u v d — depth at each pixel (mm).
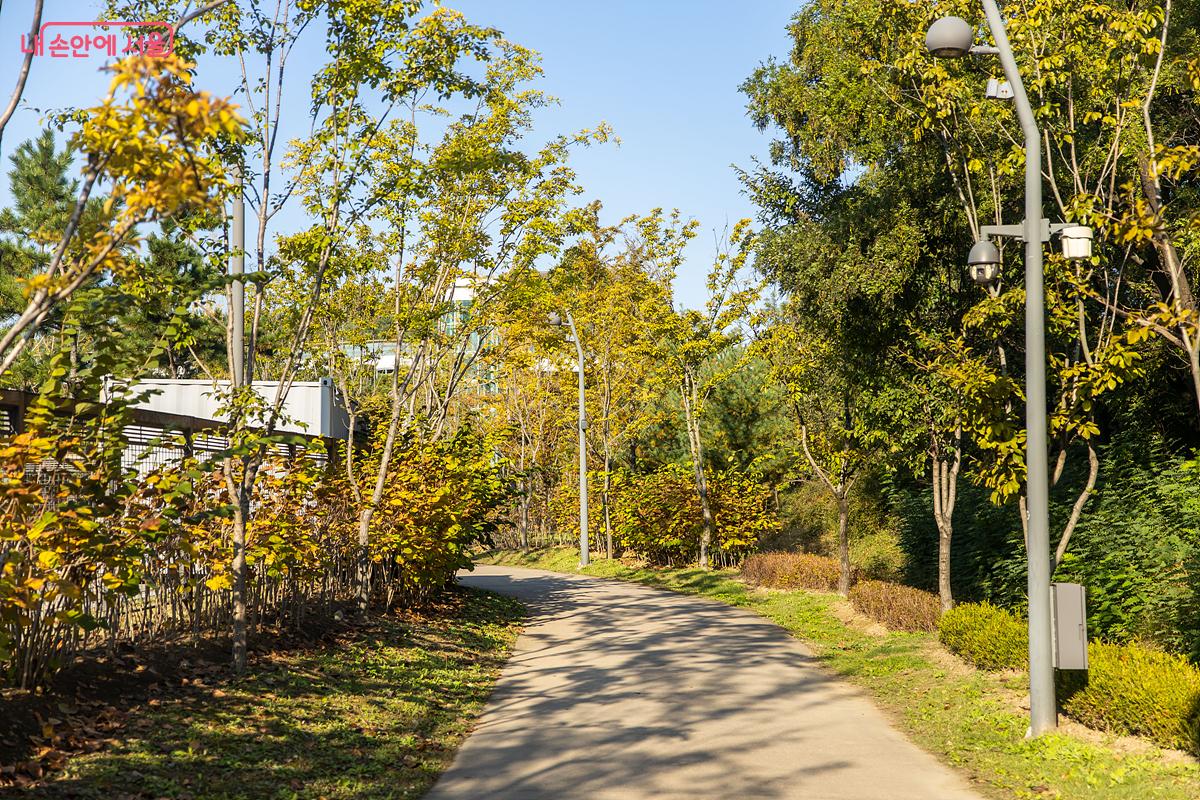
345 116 11477
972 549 18125
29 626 7113
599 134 16516
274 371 21297
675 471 30922
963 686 10250
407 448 17344
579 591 23922
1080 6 10617
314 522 13078
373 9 11133
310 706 8688
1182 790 6398
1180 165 8766
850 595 18016
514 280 16625
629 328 30078
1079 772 6973
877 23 12570
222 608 10664
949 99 11531
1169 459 14430
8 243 24016
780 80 21031
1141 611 11648
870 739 8352
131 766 6324
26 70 5742
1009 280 13133
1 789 5547
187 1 10375
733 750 7957
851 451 18969
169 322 8039
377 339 17906
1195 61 9734
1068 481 16031
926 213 14227
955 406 12961
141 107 5109
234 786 6309
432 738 8383
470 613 17875
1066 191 12055
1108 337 10766
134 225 5367
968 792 6719
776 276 16828
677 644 14391
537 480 40219
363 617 14320
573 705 9922
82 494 7309
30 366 19500
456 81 12969
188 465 8172
